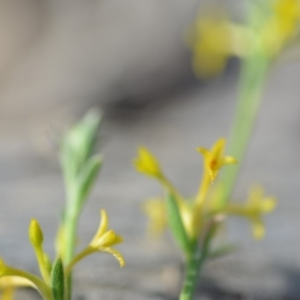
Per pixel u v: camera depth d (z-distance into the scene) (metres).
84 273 0.38
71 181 0.34
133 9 1.17
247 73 0.42
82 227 0.47
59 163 0.69
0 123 0.92
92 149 0.35
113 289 0.36
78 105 0.94
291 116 0.90
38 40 1.26
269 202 0.34
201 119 0.93
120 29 1.13
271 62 0.42
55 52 1.16
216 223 0.32
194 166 0.71
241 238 0.44
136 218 0.49
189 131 0.87
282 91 0.99
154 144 0.81
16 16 1.35
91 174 0.34
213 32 0.46
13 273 0.29
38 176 0.63
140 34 1.11
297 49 0.42
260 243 0.43
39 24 1.31
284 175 0.67
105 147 0.78
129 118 0.94
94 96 0.97
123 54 1.07
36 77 1.10
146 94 1.00
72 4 1.27
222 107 0.98
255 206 0.34
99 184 0.61
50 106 0.96
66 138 0.35
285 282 0.39
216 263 0.40
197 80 1.07
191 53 1.07
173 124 0.91
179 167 0.71
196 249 0.32
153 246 0.42
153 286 0.37
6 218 0.49
